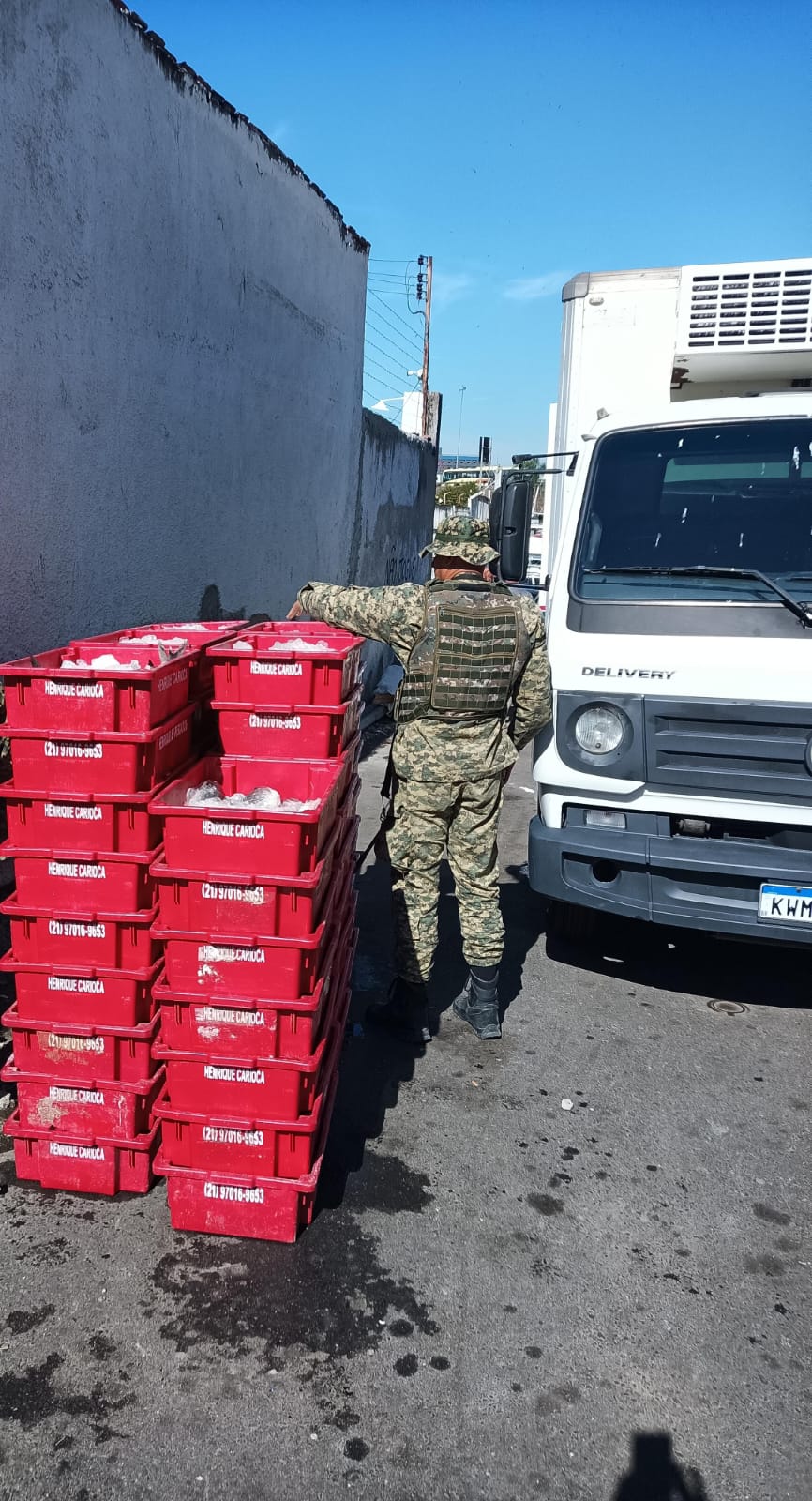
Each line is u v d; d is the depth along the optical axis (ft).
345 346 29.27
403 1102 10.89
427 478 45.88
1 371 13.07
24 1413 6.78
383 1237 8.73
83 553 15.57
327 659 8.68
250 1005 7.98
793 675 11.31
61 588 15.05
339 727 9.08
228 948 7.97
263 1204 8.44
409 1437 6.77
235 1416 6.86
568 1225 9.00
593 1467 6.63
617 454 13.42
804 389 16.25
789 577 12.15
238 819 7.69
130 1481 6.34
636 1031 12.76
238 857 7.78
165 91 16.90
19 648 14.10
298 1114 8.27
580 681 12.14
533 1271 8.41
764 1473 6.65
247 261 21.13
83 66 14.26
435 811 11.29
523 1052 12.11
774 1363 7.56
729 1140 10.43
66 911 8.34
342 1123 10.44
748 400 13.43
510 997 13.58
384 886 17.49
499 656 10.91
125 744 8.00
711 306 14.87
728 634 11.68
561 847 12.42
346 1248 8.57
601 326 15.58
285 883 7.73
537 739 12.84
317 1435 6.75
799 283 14.55
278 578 24.75
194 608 19.98
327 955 9.07
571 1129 10.53
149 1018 8.72
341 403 29.30
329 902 9.01
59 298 14.23
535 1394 7.17
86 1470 6.40
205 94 18.51
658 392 15.61
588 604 12.35
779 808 11.62
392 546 39.01
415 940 11.78
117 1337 7.47
